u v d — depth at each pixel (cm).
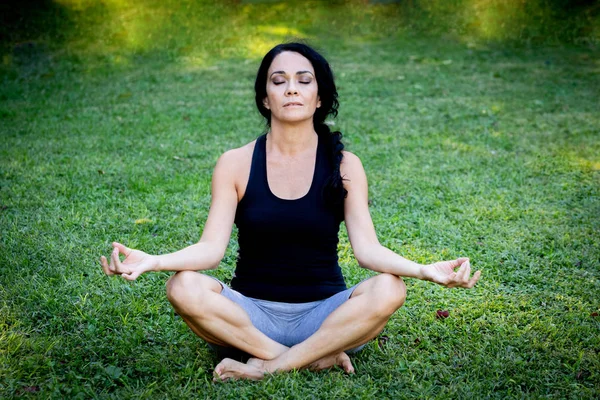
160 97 816
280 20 1237
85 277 368
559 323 321
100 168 551
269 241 274
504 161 580
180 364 286
